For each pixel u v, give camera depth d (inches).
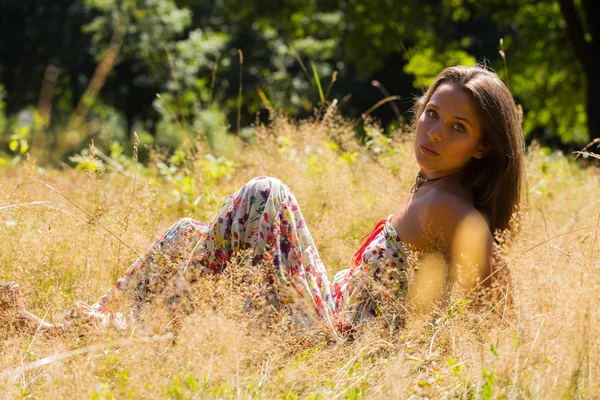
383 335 116.7
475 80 124.2
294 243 122.9
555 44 893.8
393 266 125.4
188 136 241.0
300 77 1273.4
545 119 986.7
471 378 98.7
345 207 192.1
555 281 114.0
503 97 125.3
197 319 104.7
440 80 128.6
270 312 119.4
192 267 121.6
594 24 689.0
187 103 1149.1
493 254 119.8
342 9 890.7
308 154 222.5
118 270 137.9
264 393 97.0
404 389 96.1
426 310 120.9
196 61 1195.3
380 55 904.3
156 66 1201.4
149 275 122.0
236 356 97.0
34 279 130.8
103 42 1241.4
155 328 105.5
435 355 106.3
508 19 928.3
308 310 120.6
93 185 158.2
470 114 123.4
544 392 94.3
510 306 115.8
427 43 975.6
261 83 1190.9
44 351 105.7
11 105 1342.3
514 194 128.4
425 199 124.8
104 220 153.9
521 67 914.7
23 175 206.5
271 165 212.4
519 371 96.7
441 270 122.0
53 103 1386.6
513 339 100.9
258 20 1008.9
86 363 94.1
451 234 122.6
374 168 220.7
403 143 230.2
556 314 106.5
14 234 143.1
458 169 126.4
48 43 1322.6
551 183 258.4
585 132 997.8
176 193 200.5
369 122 244.1
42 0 1354.6
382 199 192.4
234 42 1232.8
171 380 95.6
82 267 137.7
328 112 237.5
